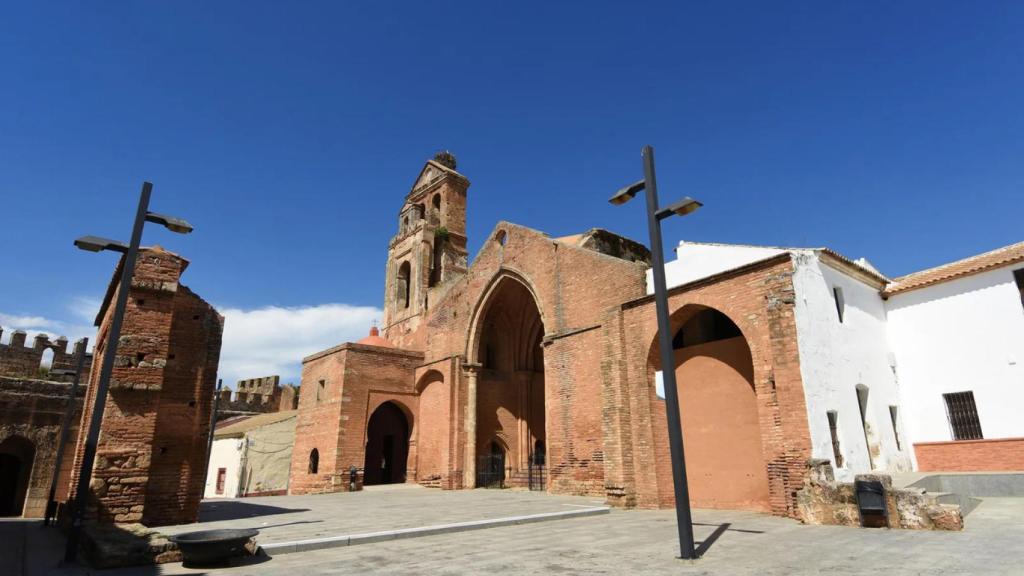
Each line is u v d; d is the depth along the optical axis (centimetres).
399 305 4366
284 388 5350
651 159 1093
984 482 1577
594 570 827
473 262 3058
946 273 1891
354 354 3047
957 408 1766
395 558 956
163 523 1435
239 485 3550
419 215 4491
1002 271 1717
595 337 2217
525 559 923
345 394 2962
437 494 2511
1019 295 1673
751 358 1692
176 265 1483
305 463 3131
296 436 3297
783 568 808
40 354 3114
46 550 1148
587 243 2656
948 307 1820
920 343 1866
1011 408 1650
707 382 1805
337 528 1307
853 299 1770
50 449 2480
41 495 2416
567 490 2234
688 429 1834
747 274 1588
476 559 932
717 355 1788
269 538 1135
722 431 1736
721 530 1221
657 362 1900
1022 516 1200
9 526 1659
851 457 1469
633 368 1920
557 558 928
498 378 3198
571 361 2311
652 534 1195
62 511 1550
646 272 2084
